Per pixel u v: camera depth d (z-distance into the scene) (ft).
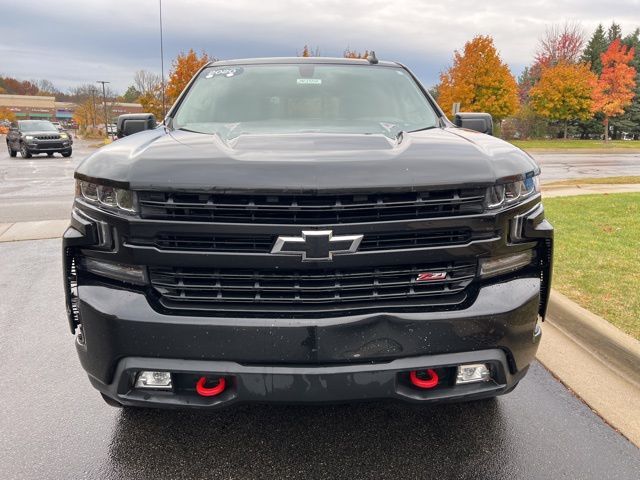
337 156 7.22
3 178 53.67
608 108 145.89
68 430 9.34
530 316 7.73
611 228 24.61
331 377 7.06
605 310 13.92
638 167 67.56
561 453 8.63
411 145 7.97
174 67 111.65
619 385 10.75
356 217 6.88
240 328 6.98
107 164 7.40
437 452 8.65
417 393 7.48
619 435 9.13
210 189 6.72
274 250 6.83
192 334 7.04
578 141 146.82
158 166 7.03
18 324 14.43
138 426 9.42
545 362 11.69
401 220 6.95
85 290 7.48
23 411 9.99
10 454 8.66
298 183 6.68
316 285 7.06
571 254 19.76
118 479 8.04
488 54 119.75
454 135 9.15
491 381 7.72
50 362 12.11
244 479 8.03
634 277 16.80
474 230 7.22
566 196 36.04
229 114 10.96
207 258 6.93
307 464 8.36
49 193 41.73
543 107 153.48
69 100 426.92
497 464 8.35
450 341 7.25
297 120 10.58
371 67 13.08
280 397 7.16
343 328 7.01
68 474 8.16
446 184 6.98
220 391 7.36
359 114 11.05
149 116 11.48
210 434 9.16
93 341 7.41
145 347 7.13
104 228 7.22
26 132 86.02
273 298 7.11
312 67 12.83
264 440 8.98
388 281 7.23
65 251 7.56
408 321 7.12
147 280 7.19
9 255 21.98
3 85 460.55
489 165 7.39
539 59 172.76
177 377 7.38
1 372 11.62
